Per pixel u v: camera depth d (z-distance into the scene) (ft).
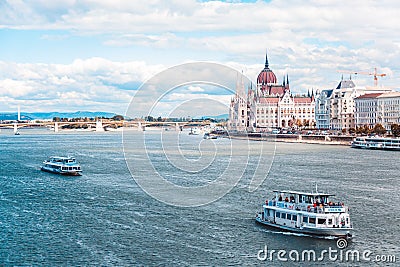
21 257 292.61
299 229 332.39
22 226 357.61
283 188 507.30
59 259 289.12
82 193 488.02
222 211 397.80
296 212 336.08
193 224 357.82
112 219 375.25
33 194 485.56
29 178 609.01
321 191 488.02
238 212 393.50
